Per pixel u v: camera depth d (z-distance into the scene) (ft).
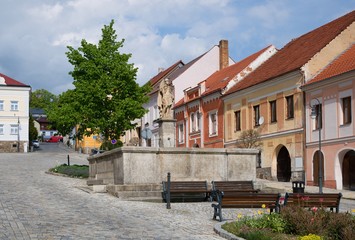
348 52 119.65
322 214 42.83
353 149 104.12
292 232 42.57
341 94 107.55
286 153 127.34
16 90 262.67
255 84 135.85
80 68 118.11
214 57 193.77
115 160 81.56
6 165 139.95
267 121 132.05
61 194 74.02
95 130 118.83
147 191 74.38
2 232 42.01
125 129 122.52
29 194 72.38
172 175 79.25
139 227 46.96
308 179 116.98
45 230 43.55
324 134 112.37
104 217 52.85
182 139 183.73
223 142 153.69
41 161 167.63
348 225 38.65
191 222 51.55
